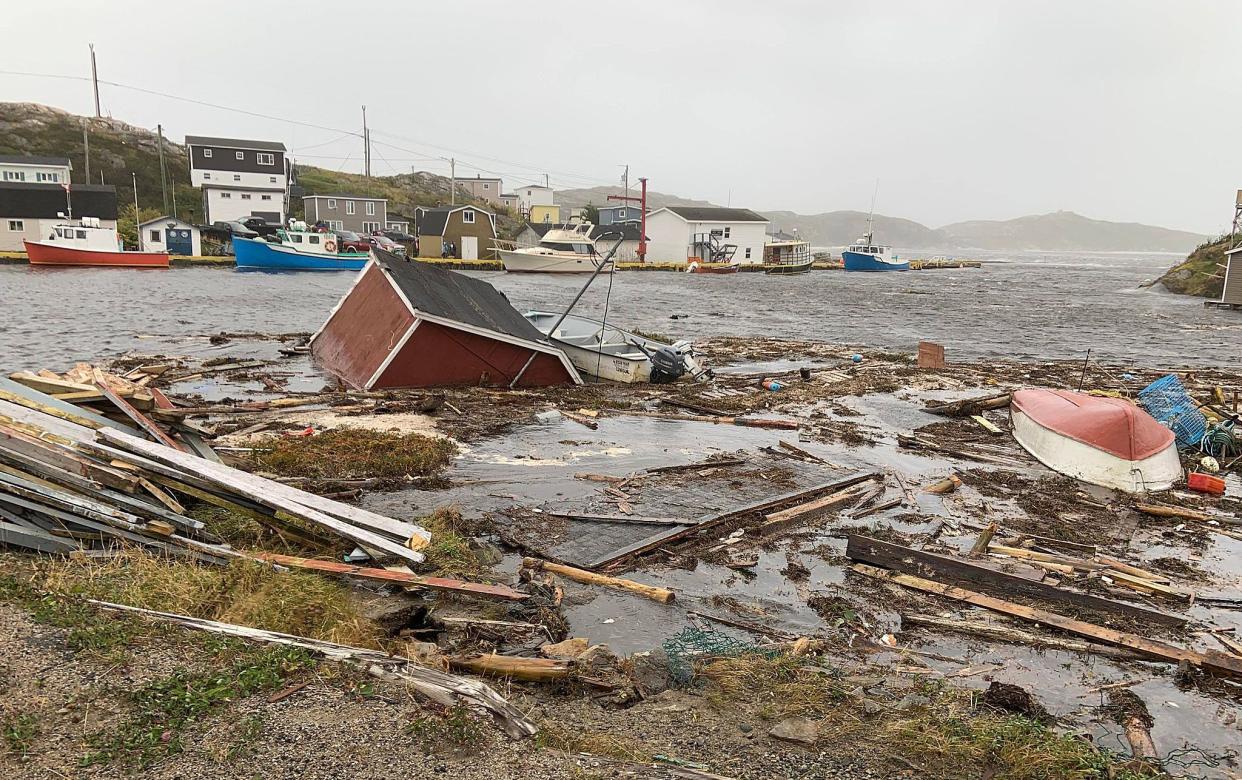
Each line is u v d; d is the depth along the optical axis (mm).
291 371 17594
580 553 7992
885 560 8078
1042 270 97062
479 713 4543
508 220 93875
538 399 15742
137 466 6941
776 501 9812
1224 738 5418
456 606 6629
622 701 5289
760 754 4684
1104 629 6793
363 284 17875
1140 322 35312
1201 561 8820
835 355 24281
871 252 84750
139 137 84312
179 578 5914
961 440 13938
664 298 44375
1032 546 8914
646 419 14547
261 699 4473
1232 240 53062
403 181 110312
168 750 3922
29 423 6840
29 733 3924
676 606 7074
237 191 71125
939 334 30359
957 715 5273
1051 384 19344
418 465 10492
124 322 25047
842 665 6152
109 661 4645
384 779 3902
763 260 83812
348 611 5973
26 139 73500
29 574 5684
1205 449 13219
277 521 7352
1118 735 5391
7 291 32906
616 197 76750
